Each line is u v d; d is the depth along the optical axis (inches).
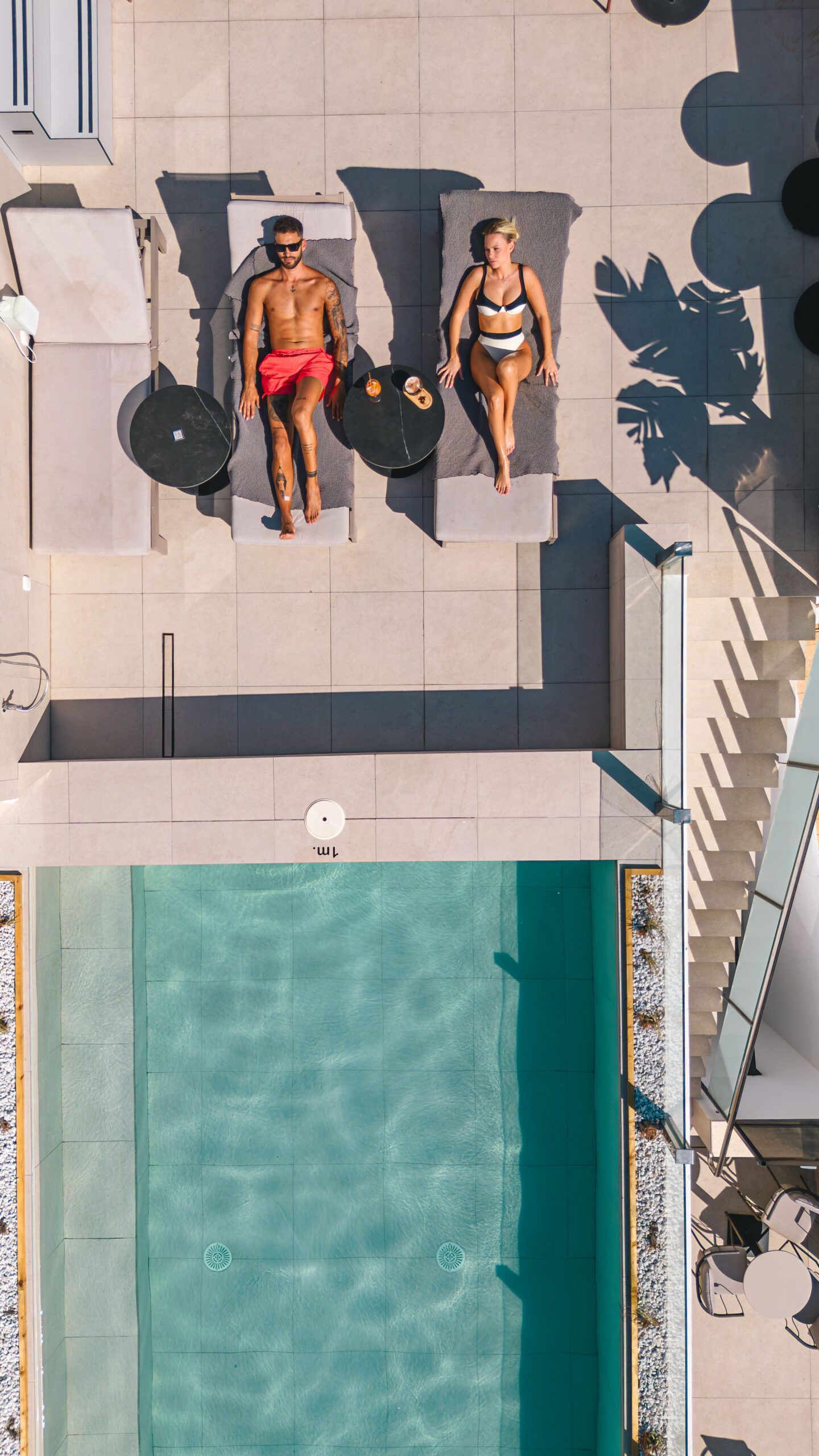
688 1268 179.2
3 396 177.6
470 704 204.7
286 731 204.8
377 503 203.8
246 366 185.5
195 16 201.3
